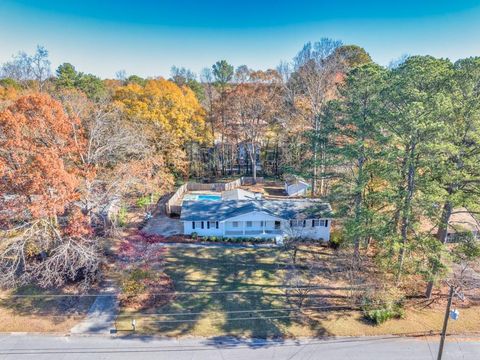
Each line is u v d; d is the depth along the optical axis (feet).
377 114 56.70
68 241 60.70
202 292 65.82
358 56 150.30
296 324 57.67
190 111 127.44
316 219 88.28
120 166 81.10
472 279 69.62
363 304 60.44
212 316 59.21
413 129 49.75
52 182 56.08
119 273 68.39
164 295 64.49
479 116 50.88
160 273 71.31
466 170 54.49
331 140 68.59
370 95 59.06
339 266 75.87
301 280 70.38
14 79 163.22
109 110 96.53
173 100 119.75
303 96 131.85
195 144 143.13
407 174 60.23
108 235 83.66
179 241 86.69
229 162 156.97
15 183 55.21
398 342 53.62
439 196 52.75
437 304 63.10
